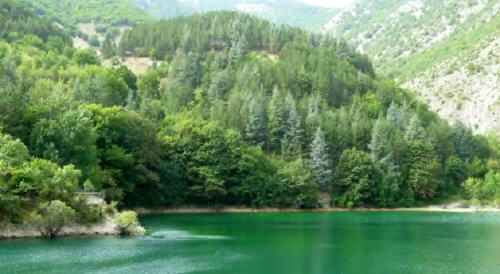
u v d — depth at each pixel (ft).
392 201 581.12
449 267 223.71
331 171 571.28
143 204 461.37
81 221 275.80
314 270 211.82
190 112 622.54
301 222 403.95
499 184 623.36
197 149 493.36
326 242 289.74
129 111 455.63
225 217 439.63
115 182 394.93
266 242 284.00
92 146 364.38
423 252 260.62
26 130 347.15
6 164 264.52
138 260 216.95
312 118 614.34
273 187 533.14
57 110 370.73
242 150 518.37
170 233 311.06
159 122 561.02
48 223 260.01
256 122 605.31
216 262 222.28
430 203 615.16
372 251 261.85
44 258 209.67
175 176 473.26
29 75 565.53
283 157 586.04
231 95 655.35
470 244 289.74
